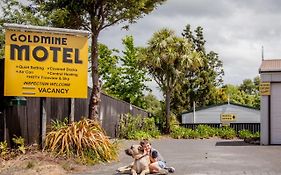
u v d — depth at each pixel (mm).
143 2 22422
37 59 13859
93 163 12633
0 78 13977
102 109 22562
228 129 31016
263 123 20984
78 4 21812
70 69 14211
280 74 20750
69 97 14195
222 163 13094
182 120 41781
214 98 57250
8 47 13625
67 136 13078
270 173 10953
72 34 14227
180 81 37625
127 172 11219
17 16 21906
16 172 10977
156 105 51906
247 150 17766
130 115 27438
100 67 43344
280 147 19125
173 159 14398
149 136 28312
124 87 44156
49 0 22094
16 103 13531
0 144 12766
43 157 12359
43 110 13883
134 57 44094
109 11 22547
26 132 14117
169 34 35750
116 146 14586
